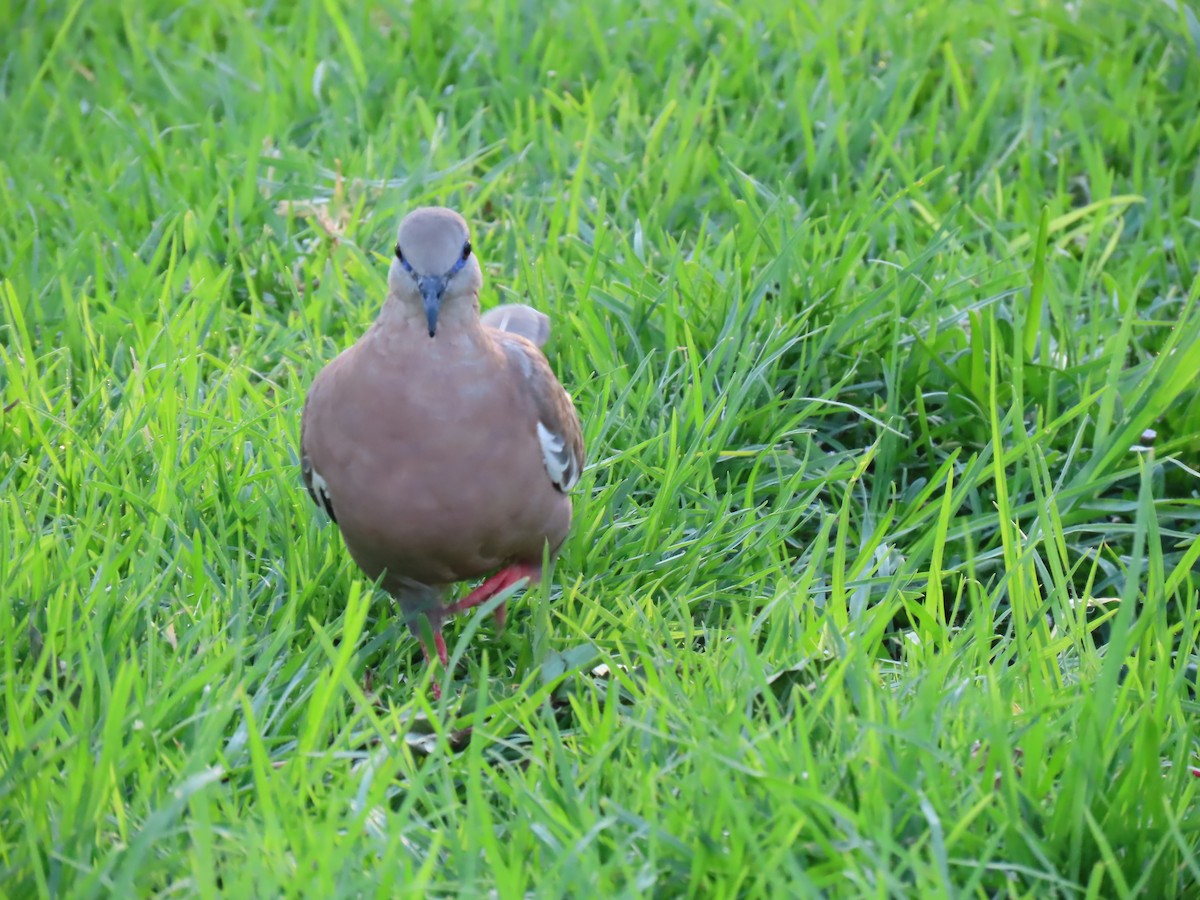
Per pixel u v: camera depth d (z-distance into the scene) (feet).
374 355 25.41
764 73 47.60
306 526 29.09
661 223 40.78
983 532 31.65
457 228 25.07
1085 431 33.30
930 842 20.51
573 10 50.75
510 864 20.16
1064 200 41.39
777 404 32.83
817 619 25.93
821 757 22.16
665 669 24.31
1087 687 22.70
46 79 49.60
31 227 39.32
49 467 30.30
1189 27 47.62
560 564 29.58
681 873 20.36
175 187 41.63
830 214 40.40
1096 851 20.97
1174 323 34.30
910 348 34.91
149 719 22.25
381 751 21.70
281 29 52.16
